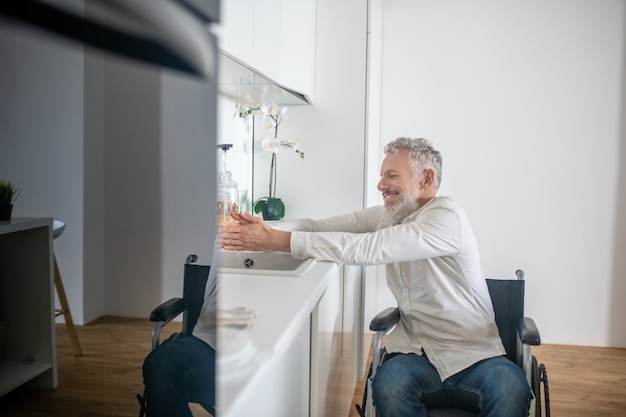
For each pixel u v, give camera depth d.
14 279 0.29
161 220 0.34
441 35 3.35
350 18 2.55
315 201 2.62
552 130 3.28
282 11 1.92
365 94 2.56
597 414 2.47
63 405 0.31
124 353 0.33
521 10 3.27
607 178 3.25
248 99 2.40
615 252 3.28
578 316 3.34
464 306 1.75
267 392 0.92
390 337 1.90
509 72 3.30
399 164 1.89
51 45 0.25
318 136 2.61
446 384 1.67
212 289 0.39
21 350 0.29
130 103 0.31
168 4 0.21
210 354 0.41
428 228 1.71
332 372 1.76
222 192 2.10
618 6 3.18
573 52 3.24
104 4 0.19
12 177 0.27
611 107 3.23
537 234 3.33
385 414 1.59
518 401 1.51
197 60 0.23
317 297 1.33
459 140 3.37
